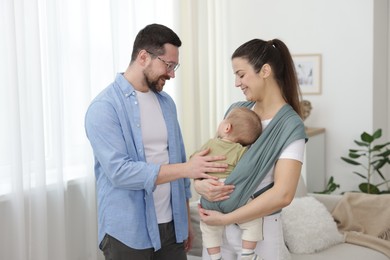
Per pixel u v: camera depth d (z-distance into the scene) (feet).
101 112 6.34
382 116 16.33
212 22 14.92
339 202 11.25
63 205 9.20
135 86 6.75
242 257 5.65
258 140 5.55
